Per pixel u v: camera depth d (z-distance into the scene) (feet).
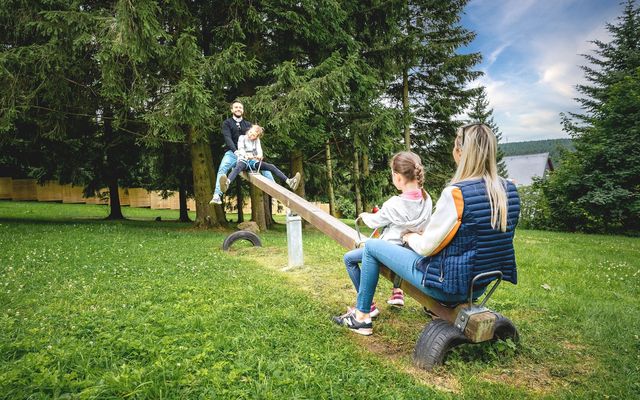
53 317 10.03
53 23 27.09
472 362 8.43
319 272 17.37
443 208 7.14
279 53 39.32
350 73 34.99
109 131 49.55
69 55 28.99
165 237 29.40
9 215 55.88
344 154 49.57
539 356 8.91
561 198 62.13
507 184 7.49
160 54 28.89
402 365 8.35
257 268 18.21
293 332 9.69
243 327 9.68
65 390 6.31
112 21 27.27
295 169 50.49
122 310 10.75
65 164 49.01
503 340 9.09
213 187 41.93
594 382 7.81
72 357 7.34
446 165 66.49
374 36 44.70
